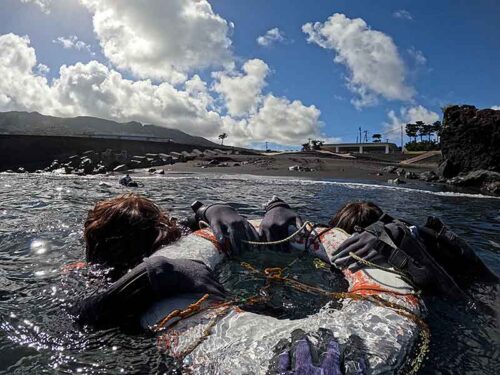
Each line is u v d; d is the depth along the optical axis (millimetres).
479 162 19312
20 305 2896
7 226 5801
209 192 12156
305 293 3066
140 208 3500
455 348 2354
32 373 2105
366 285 2797
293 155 40250
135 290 2479
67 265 3771
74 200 9477
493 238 5980
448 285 2912
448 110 20609
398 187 15812
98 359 2232
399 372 2031
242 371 1921
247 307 2748
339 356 1877
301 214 7727
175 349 2234
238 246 3627
